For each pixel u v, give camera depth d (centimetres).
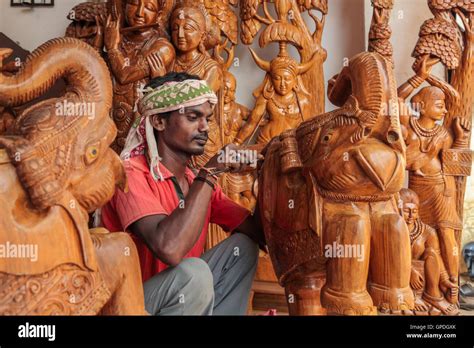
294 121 377
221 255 240
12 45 421
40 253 158
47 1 434
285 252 237
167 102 218
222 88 366
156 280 205
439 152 346
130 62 356
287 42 378
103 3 377
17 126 164
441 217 341
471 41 345
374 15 355
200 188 208
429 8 352
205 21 359
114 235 185
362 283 215
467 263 416
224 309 237
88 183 172
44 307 161
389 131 212
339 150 215
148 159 224
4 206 154
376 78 213
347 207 220
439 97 341
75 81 173
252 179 363
